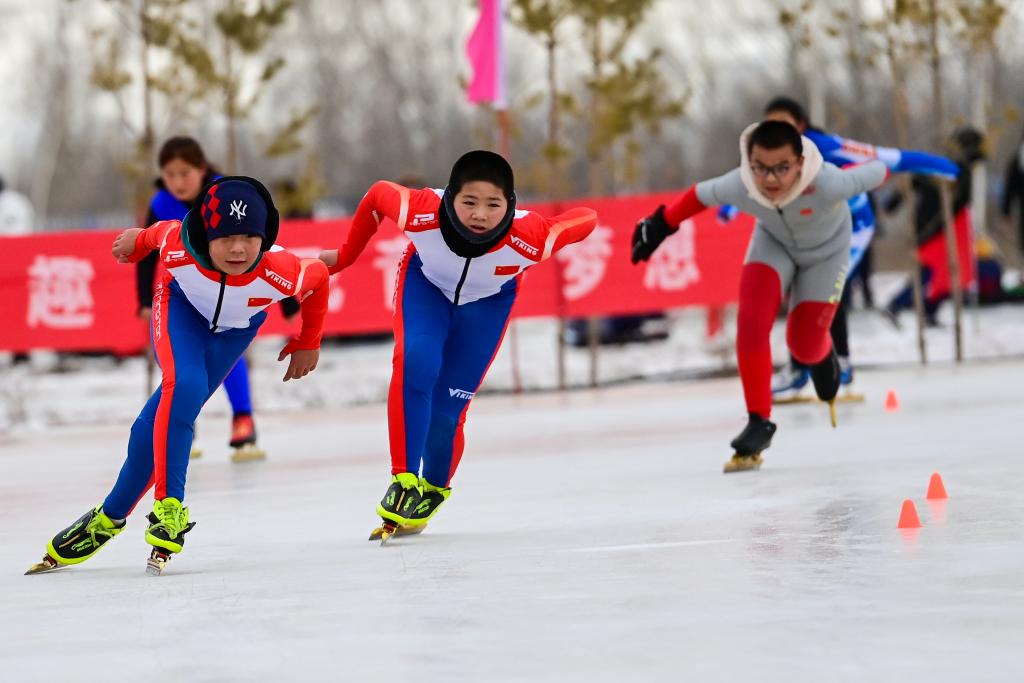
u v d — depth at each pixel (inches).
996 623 371.9
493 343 585.3
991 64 2549.2
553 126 1545.3
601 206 1429.6
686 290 1435.8
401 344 562.3
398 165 4913.9
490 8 1545.3
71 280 1365.7
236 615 424.2
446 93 4889.3
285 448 995.3
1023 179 1972.2
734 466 727.1
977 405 986.1
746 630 374.0
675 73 3996.1
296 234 1396.4
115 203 4847.4
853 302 2180.1
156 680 348.5
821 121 2642.7
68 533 525.3
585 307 1434.5
